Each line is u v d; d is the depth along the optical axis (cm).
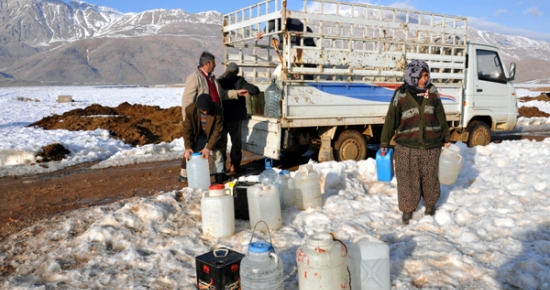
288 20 792
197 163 641
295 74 792
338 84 826
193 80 699
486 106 1016
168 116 1983
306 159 1011
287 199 567
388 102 891
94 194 729
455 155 543
